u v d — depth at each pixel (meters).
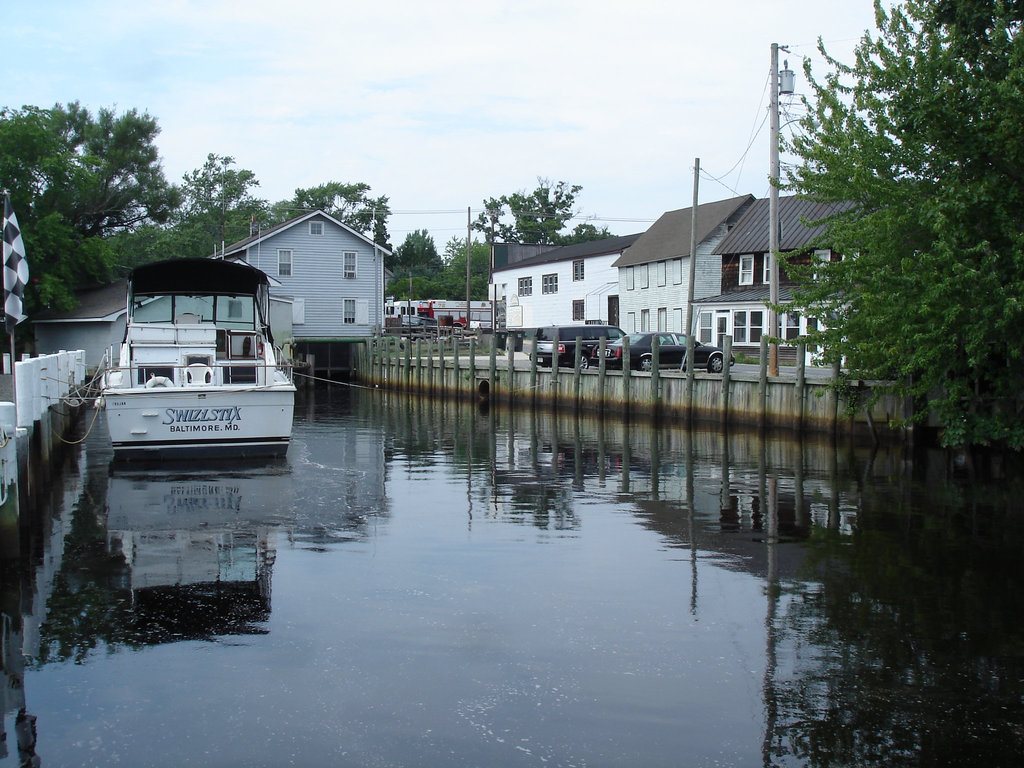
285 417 16.14
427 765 5.35
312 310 49.25
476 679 6.54
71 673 6.64
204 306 18.47
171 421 15.53
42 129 40.12
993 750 5.60
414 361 39.88
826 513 12.46
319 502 12.96
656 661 6.91
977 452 18.02
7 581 8.89
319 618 7.79
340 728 5.79
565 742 5.63
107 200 47.69
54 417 15.83
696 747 5.60
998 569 9.55
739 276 42.19
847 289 17.45
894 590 8.77
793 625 7.74
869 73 16.06
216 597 8.38
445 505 12.91
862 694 6.37
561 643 7.25
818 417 20.08
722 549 10.36
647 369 30.64
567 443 21.02
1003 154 15.26
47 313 40.72
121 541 10.49
